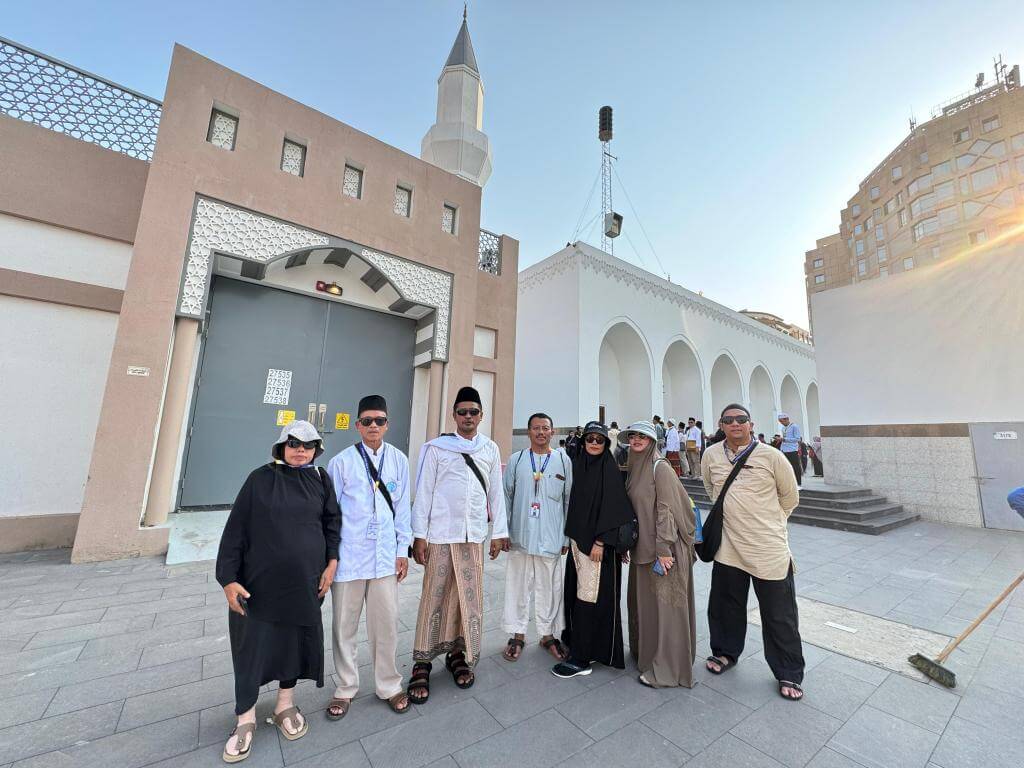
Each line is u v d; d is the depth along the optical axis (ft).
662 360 50.57
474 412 9.93
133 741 6.82
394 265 23.86
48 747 6.58
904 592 15.16
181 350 17.43
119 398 15.80
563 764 6.67
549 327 45.88
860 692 8.91
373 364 25.64
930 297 29.60
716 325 59.16
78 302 17.54
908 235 135.13
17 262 16.80
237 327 21.80
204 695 8.14
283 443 7.65
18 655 9.27
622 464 10.91
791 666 8.90
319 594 7.45
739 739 7.37
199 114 18.57
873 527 24.48
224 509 20.57
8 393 16.47
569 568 10.78
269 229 19.92
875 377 31.42
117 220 18.49
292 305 23.40
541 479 10.82
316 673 7.39
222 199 18.69
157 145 17.49
